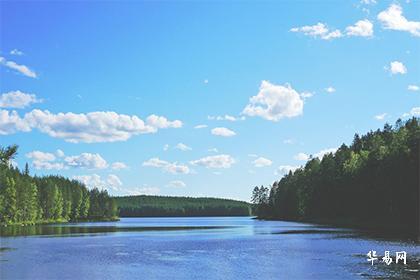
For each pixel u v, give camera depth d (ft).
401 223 368.07
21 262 176.96
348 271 144.36
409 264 157.48
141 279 139.33
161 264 170.50
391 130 524.11
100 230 431.84
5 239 300.40
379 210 411.54
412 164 345.72
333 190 526.98
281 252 202.28
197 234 355.77
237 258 184.55
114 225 592.19
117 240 290.97
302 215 633.20
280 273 145.38
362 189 430.20
